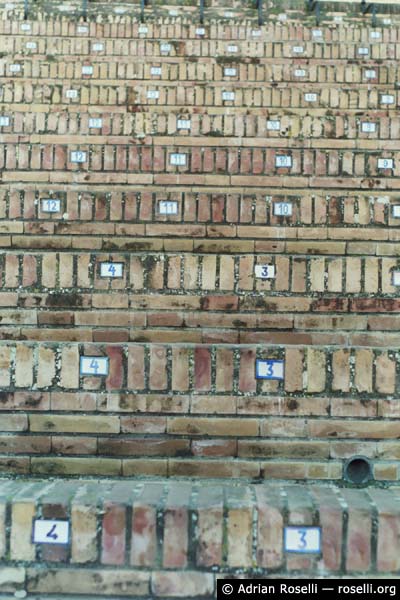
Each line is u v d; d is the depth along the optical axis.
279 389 4.12
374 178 7.98
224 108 10.31
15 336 5.52
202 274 5.57
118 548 3.03
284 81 11.81
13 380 4.16
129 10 14.69
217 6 14.94
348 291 5.48
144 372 4.13
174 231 6.79
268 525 3.01
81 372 4.15
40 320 5.55
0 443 4.14
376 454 4.08
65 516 3.05
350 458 4.08
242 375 4.12
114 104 10.37
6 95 10.40
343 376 4.11
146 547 3.02
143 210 6.80
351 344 5.39
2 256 5.58
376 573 2.96
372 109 10.30
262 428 4.10
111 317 5.54
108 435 4.13
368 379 4.11
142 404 4.12
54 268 5.59
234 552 3.01
